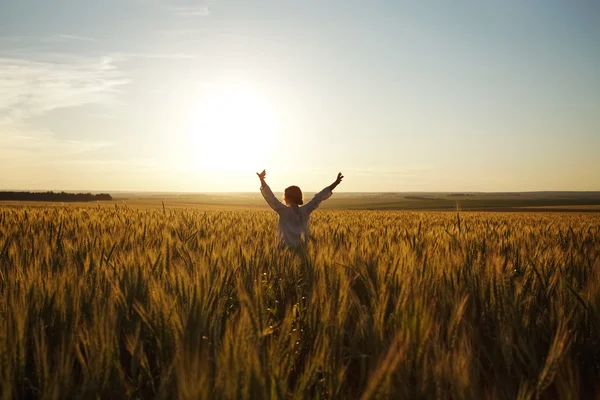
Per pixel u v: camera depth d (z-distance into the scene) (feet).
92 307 11.27
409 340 9.03
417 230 31.65
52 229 25.85
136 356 9.25
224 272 14.05
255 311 9.85
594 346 11.03
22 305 10.60
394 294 12.44
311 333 10.90
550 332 11.41
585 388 10.43
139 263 14.98
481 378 9.70
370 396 7.36
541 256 18.29
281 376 8.09
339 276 13.48
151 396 8.98
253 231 32.63
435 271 14.79
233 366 7.63
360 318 10.57
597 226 45.32
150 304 10.64
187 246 21.02
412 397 8.11
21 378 8.67
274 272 16.80
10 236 23.09
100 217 42.42
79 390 8.33
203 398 6.96
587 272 15.52
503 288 12.67
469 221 58.44
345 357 9.37
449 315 12.07
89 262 15.19
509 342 9.87
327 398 8.47
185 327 9.60
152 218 42.98
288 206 24.54
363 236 28.55
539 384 8.21
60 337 10.31
